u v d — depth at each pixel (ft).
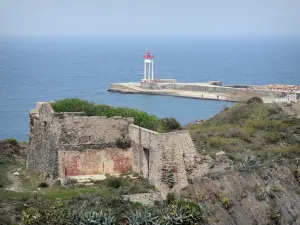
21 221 143.64
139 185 175.83
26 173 215.72
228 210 172.55
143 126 209.67
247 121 289.12
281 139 255.91
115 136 196.44
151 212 155.94
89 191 168.76
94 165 193.57
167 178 173.68
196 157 183.73
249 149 233.35
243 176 189.57
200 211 163.22
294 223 186.70
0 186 185.88
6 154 252.01
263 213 180.34
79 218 145.18
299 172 210.59
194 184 174.60
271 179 197.77
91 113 217.97
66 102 226.79
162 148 174.29
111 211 153.07
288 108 334.85
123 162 196.44
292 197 196.34
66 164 190.39
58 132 191.52
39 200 156.25
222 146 230.07
